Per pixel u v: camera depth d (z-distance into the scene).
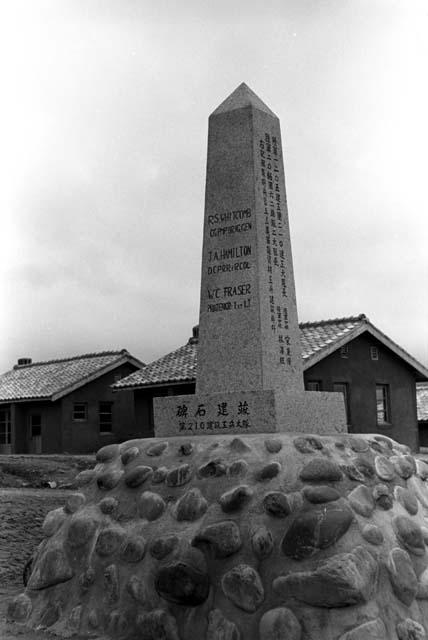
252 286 7.68
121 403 32.00
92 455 27.91
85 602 6.55
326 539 5.86
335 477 6.38
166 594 6.09
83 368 31.98
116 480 7.16
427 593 6.23
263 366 7.51
